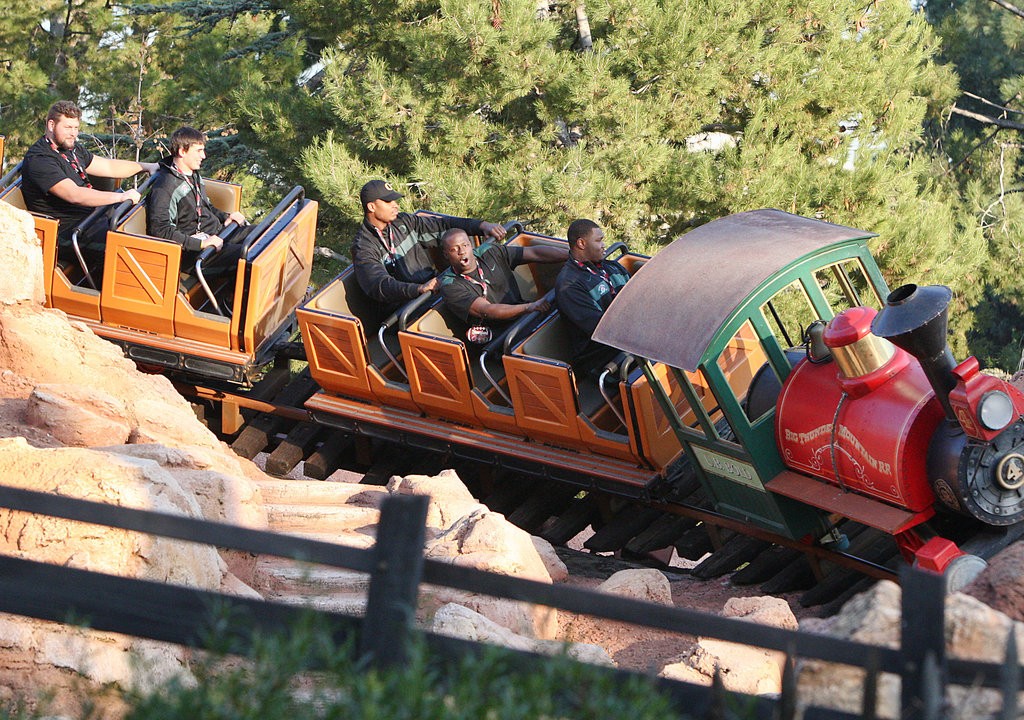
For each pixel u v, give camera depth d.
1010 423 23.64
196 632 13.11
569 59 56.84
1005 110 93.75
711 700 11.75
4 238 29.98
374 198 36.53
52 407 25.92
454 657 12.00
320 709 11.75
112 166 39.66
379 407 36.34
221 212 40.06
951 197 80.19
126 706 13.98
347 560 12.20
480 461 34.50
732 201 56.78
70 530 17.09
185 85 82.69
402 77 60.44
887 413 24.73
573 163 55.75
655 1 56.69
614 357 33.84
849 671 13.52
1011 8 91.12
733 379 31.41
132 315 37.25
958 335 74.69
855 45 60.34
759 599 23.56
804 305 52.88
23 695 14.97
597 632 24.75
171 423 29.56
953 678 11.66
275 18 86.62
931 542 24.17
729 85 58.94
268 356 38.25
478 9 54.28
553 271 37.72
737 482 28.67
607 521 34.97
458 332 35.88
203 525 12.54
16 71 88.75
